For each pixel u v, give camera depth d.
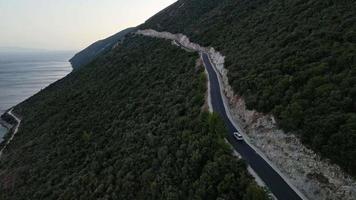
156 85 71.81
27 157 72.88
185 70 72.50
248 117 44.56
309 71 39.59
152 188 38.09
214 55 73.62
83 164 55.91
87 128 69.88
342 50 39.75
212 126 41.09
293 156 34.12
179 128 47.00
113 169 48.09
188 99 55.38
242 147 40.53
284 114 36.97
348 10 48.66
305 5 59.81
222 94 55.78
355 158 27.27
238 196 31.02
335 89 34.81
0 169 75.06
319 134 31.61
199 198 32.06
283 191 31.78
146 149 47.06
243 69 54.34
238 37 70.94
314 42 45.22
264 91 43.25
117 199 41.66
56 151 66.38
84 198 46.38
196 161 36.88
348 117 30.64
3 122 132.25
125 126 59.69
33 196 54.78
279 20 62.00
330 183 29.11
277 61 47.59
